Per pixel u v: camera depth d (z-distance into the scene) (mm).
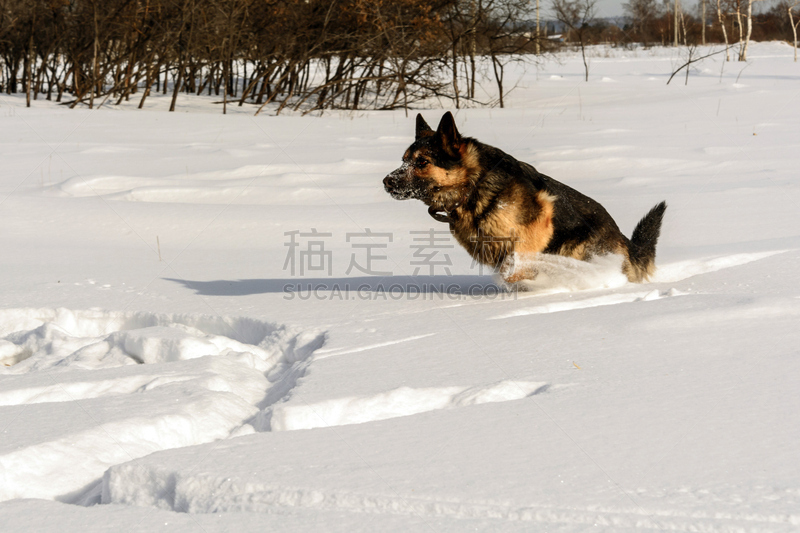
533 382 3176
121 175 11203
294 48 25062
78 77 25500
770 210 8078
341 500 2141
